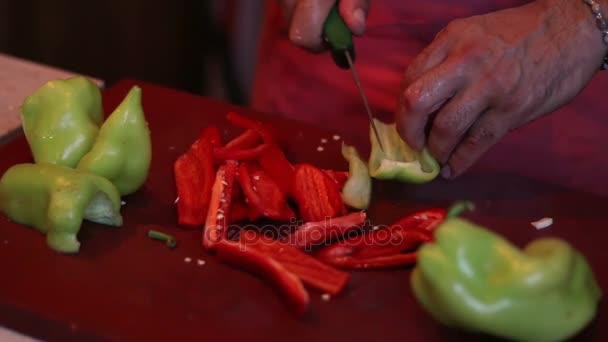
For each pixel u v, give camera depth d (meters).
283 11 0.94
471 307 0.69
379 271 0.78
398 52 1.00
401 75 1.01
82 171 0.79
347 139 0.93
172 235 0.80
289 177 0.86
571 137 0.98
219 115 0.95
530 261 0.70
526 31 0.82
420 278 0.71
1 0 1.49
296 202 0.84
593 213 0.86
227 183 0.83
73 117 0.83
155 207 0.83
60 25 1.53
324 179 0.84
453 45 0.82
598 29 0.83
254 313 0.74
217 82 1.66
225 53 1.57
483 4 0.96
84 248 0.78
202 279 0.76
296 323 0.73
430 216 0.82
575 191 0.88
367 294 0.76
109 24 1.54
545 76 0.82
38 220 0.79
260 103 1.12
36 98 0.83
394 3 0.99
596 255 0.82
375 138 0.88
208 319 0.73
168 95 0.97
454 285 0.69
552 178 1.00
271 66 1.09
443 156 0.84
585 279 0.72
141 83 0.98
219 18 1.56
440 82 0.80
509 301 0.70
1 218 0.80
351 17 0.87
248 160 0.87
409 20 0.99
